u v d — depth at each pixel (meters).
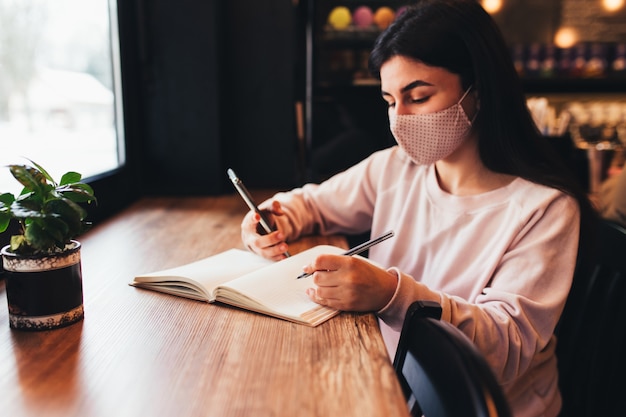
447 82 1.16
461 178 1.27
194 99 2.16
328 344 0.83
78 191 0.91
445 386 0.73
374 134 2.38
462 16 1.13
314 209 1.55
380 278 0.98
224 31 2.25
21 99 1.40
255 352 0.81
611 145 2.89
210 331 0.88
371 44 2.64
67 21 1.65
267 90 2.31
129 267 1.24
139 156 2.19
